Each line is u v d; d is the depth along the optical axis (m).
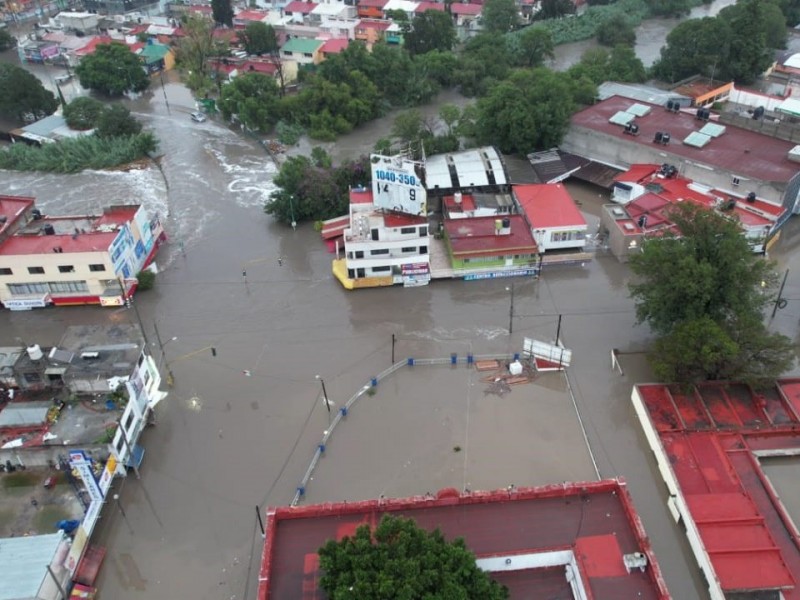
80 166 115.75
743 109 121.19
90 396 58.81
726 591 45.38
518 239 83.06
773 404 61.03
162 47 159.50
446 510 46.69
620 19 161.25
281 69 138.62
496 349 71.56
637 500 55.09
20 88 126.44
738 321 61.47
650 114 106.31
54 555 46.75
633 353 69.62
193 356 71.81
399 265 80.06
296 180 95.00
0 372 59.22
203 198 104.88
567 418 63.28
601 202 99.25
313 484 57.22
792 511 53.69
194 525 54.34
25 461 55.12
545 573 44.84
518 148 104.81
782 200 84.56
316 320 76.69
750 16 128.38
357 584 37.31
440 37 151.50
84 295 79.44
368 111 128.75
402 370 69.31
